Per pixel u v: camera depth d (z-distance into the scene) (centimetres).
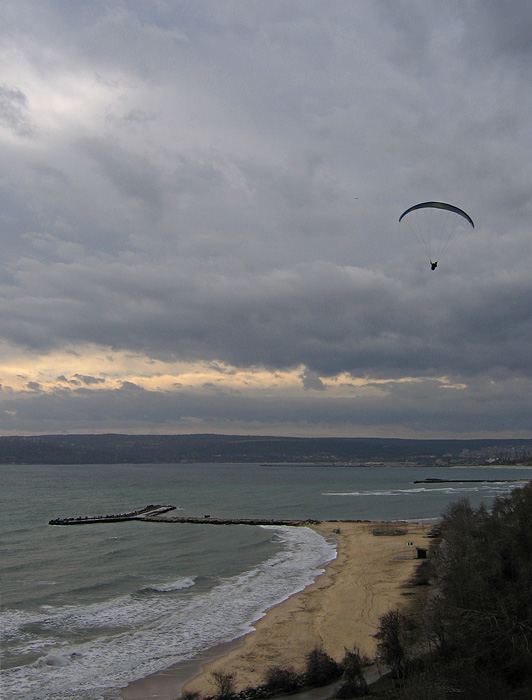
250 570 7056
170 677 3731
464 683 3064
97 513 14700
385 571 6800
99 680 3684
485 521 7981
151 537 10069
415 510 14938
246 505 16825
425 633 3831
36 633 4566
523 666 3203
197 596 5747
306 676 3597
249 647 4281
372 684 3400
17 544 9206
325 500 18400
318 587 6119
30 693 3472
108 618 4978
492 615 3606
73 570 7044
